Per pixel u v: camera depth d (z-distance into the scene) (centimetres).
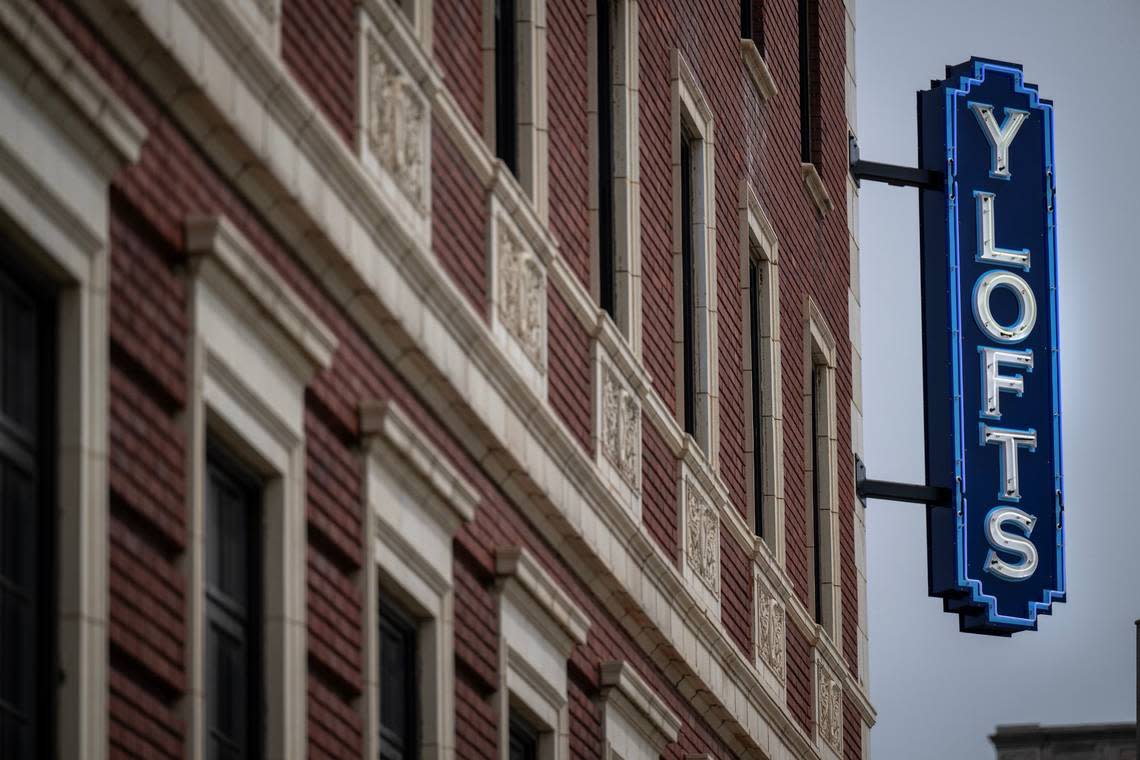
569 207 2814
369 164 2134
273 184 1911
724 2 3691
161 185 1759
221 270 1806
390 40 2206
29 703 1560
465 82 2481
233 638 1859
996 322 4934
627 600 2873
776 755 3644
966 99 5031
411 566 2205
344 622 2042
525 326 2566
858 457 4512
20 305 1594
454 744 2281
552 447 2619
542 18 2741
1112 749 6956
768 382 3794
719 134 3594
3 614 1543
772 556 3656
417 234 2241
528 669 2533
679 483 3173
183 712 1717
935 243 4972
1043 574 4844
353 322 2108
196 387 1770
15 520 1564
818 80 4375
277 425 1916
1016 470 4859
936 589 4806
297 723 1889
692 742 3222
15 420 1576
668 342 3209
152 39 1720
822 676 3984
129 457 1681
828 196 4306
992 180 5012
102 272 1645
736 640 3450
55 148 1603
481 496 2430
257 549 1908
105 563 1606
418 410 2266
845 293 4481
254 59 1878
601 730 2800
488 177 2464
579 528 2689
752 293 3822
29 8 1552
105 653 1595
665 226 3238
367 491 2097
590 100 2944
